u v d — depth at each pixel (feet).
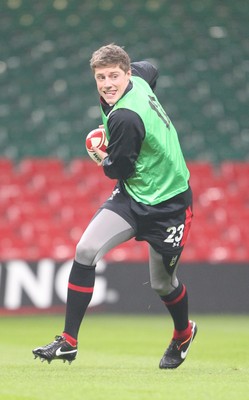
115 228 61.21
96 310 167.22
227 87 244.83
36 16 254.68
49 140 228.63
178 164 61.82
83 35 252.01
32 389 51.65
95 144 62.90
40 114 233.96
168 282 64.90
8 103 235.81
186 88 243.19
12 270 163.94
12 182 208.03
